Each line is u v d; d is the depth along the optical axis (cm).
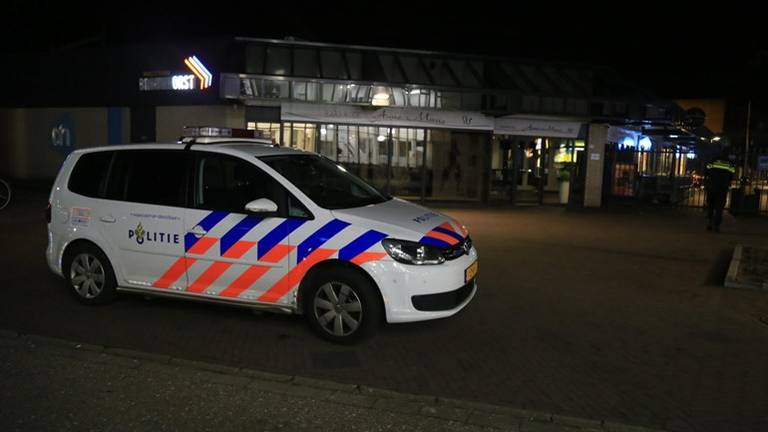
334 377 482
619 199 1839
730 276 798
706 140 2488
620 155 1834
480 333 593
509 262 930
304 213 558
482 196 1808
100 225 630
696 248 1092
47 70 1998
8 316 618
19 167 2088
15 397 434
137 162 630
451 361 520
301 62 1711
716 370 509
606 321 638
